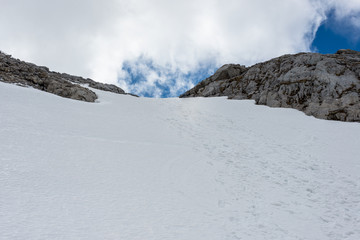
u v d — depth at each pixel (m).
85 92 32.50
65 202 7.18
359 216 9.10
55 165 9.80
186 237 6.59
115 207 7.53
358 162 15.05
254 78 41.78
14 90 23.33
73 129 16.00
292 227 8.06
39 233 5.48
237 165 14.05
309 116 26.95
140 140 16.39
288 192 10.90
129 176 10.25
